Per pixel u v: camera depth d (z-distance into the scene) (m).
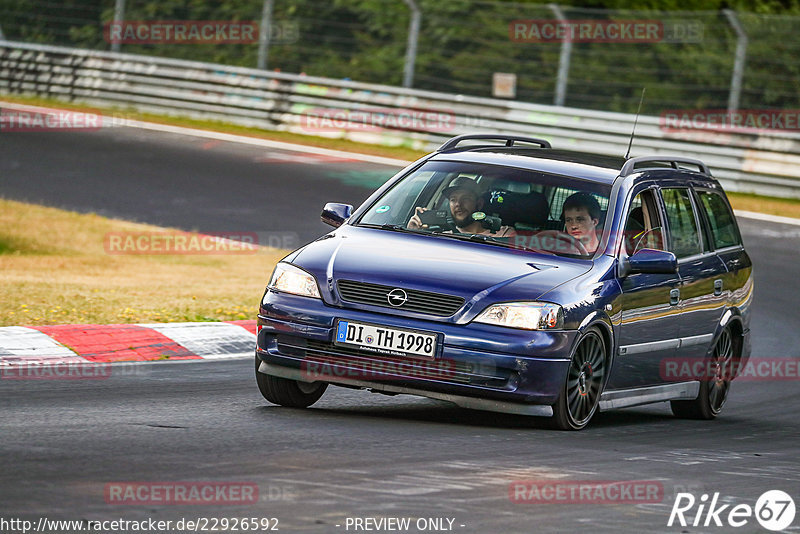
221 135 71.94
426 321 20.33
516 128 69.81
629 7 89.75
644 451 20.19
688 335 25.19
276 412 21.44
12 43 82.94
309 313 20.78
